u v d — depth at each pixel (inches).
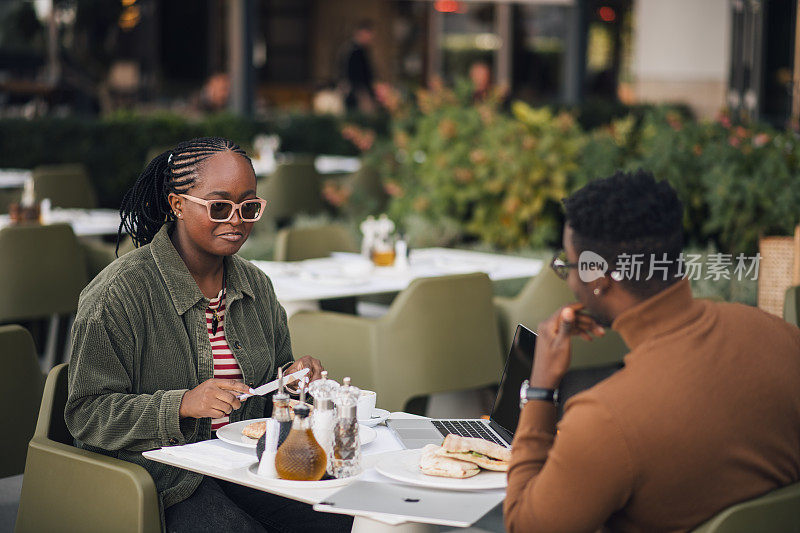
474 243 304.8
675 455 62.4
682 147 275.3
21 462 117.3
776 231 255.9
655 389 63.0
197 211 94.2
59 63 485.1
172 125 390.0
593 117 491.5
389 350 149.8
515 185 289.9
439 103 322.3
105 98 499.8
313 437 80.7
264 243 288.2
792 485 67.1
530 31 619.8
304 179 334.0
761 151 265.3
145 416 88.4
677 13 546.9
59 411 97.5
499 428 98.2
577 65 532.1
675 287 65.8
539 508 64.3
